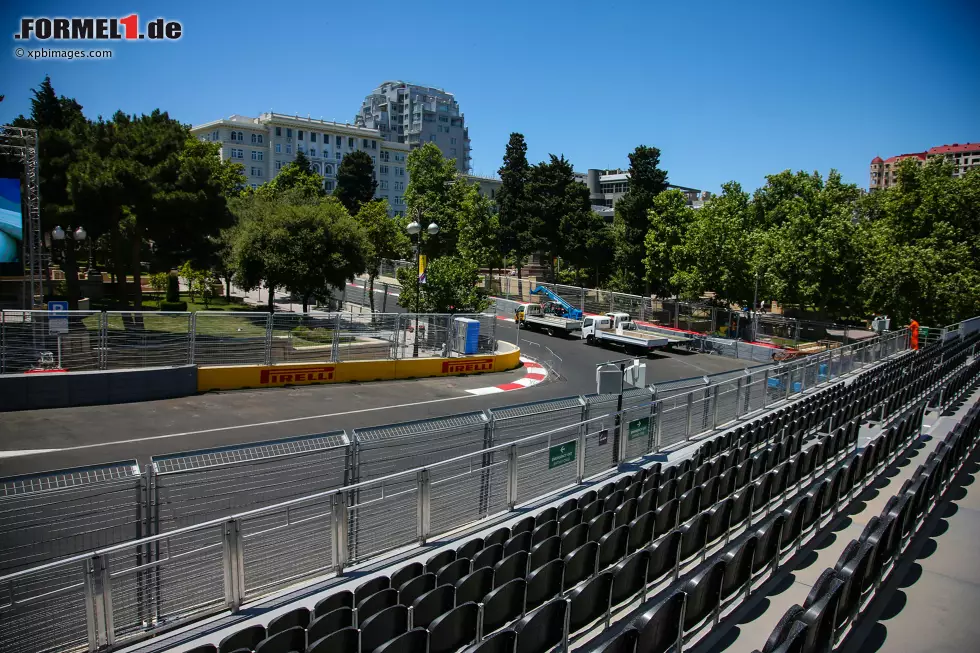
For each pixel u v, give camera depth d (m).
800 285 38.28
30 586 6.18
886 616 6.67
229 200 41.34
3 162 26.67
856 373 26.25
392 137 162.62
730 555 6.29
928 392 18.91
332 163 121.12
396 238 59.22
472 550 7.56
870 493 10.71
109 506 6.69
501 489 10.02
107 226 28.78
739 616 6.66
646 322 43.75
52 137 29.56
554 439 11.02
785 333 38.09
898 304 37.59
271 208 32.94
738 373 17.05
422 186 64.44
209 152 50.19
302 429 16.56
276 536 7.32
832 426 13.32
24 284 25.14
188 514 7.04
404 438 8.91
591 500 9.33
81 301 31.22
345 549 7.79
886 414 16.03
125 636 6.20
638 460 13.05
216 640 6.27
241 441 15.21
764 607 6.86
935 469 8.73
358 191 88.44
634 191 53.22
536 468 10.65
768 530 7.11
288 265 30.75
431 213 60.22
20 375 16.80
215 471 7.44
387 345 24.66
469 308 32.22
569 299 48.66
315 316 22.77
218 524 6.65
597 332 36.22
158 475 6.79
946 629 6.44
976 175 42.59
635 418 12.95
